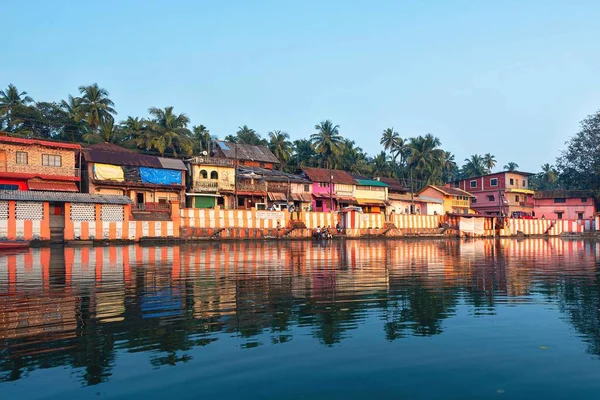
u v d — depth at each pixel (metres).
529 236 65.12
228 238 43.66
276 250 30.30
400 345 7.00
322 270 17.09
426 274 15.87
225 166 53.75
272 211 47.06
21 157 40.97
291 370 5.92
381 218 54.75
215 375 5.75
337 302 10.42
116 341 7.24
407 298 10.92
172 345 7.02
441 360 6.29
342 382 5.51
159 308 9.73
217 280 14.14
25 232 34.16
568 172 72.69
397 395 5.12
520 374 5.76
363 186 65.50
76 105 58.41
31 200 34.22
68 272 16.28
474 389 5.29
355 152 81.12
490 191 78.81
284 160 72.12
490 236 61.44
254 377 5.68
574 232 68.00
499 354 6.54
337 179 63.06
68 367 6.05
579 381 5.53
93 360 6.34
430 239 55.91
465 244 42.75
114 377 5.69
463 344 7.04
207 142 67.50
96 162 45.19
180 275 15.43
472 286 12.95
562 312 9.30
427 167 79.69
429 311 9.42
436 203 71.94
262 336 7.53
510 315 9.03
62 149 43.09
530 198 81.19
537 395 5.12
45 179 41.94
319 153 73.81
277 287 12.67
